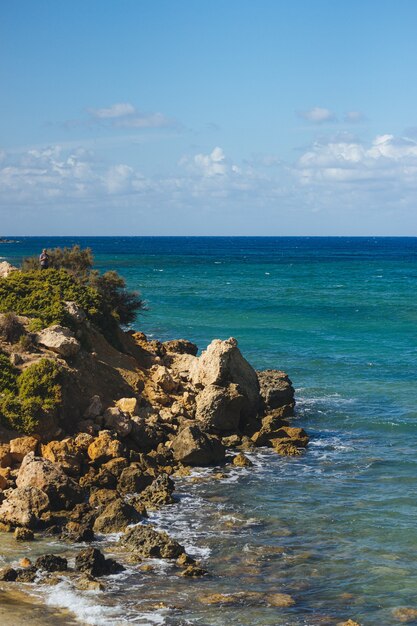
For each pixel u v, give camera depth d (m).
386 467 27.98
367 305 83.38
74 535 20.61
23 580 17.94
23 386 28.12
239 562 19.58
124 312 46.34
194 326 64.12
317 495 24.78
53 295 36.84
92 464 26.09
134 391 32.94
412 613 17.11
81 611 16.59
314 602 17.53
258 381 34.72
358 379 43.38
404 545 20.78
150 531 20.31
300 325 66.06
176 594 17.67
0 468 24.53
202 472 27.12
